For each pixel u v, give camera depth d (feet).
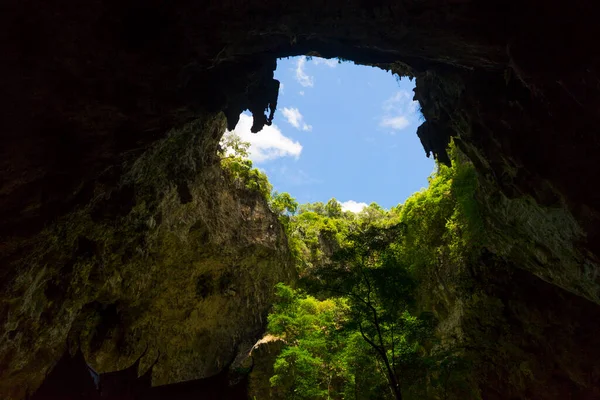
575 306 69.21
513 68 46.57
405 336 49.52
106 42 44.62
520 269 76.59
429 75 65.26
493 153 55.93
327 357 74.54
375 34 51.60
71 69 44.86
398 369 47.80
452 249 91.56
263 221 132.36
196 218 106.73
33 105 44.78
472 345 86.17
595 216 45.32
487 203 67.82
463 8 46.14
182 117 59.62
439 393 58.18
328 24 50.26
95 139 52.65
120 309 102.63
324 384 80.89
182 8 45.50
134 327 107.45
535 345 76.48
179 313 117.60
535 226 57.16
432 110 69.05
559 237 52.90
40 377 74.28
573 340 70.08
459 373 53.31
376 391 49.21
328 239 163.63
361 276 45.88
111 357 102.12
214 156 102.32
